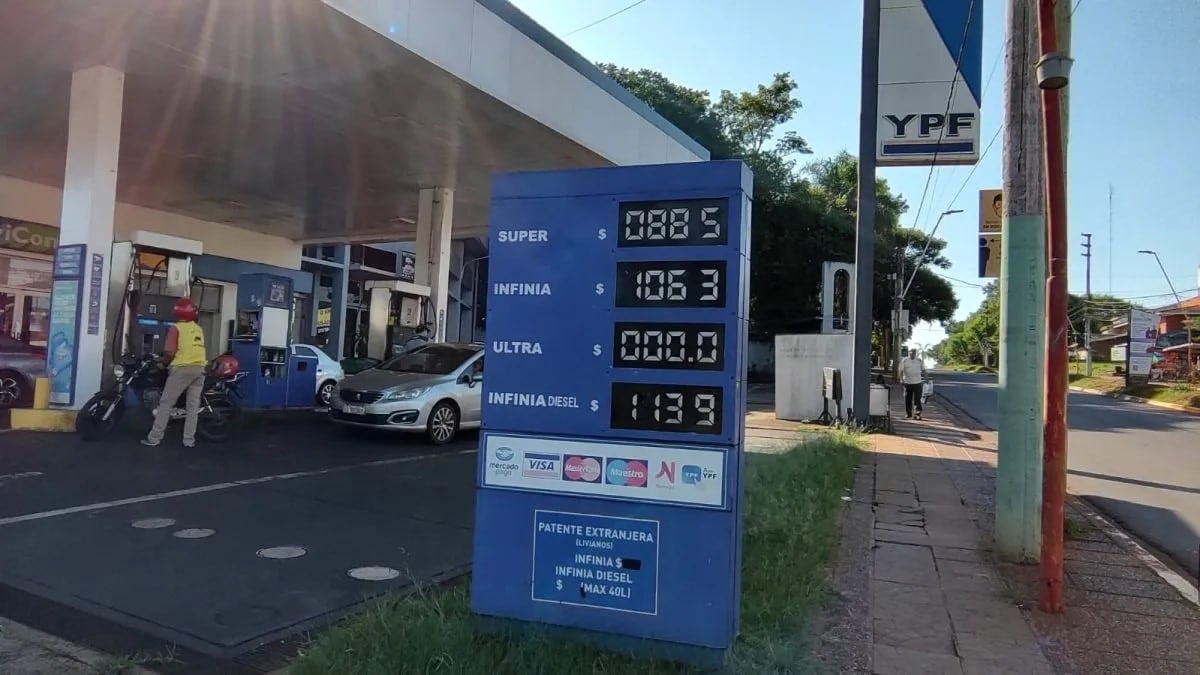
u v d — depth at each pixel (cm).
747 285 404
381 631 407
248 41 1016
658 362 393
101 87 1118
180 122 1340
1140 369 4019
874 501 870
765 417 1847
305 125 1345
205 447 1023
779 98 4419
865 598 539
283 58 1066
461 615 431
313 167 1614
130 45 1042
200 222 2141
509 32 1219
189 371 998
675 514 388
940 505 854
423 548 621
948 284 5897
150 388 1059
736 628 402
